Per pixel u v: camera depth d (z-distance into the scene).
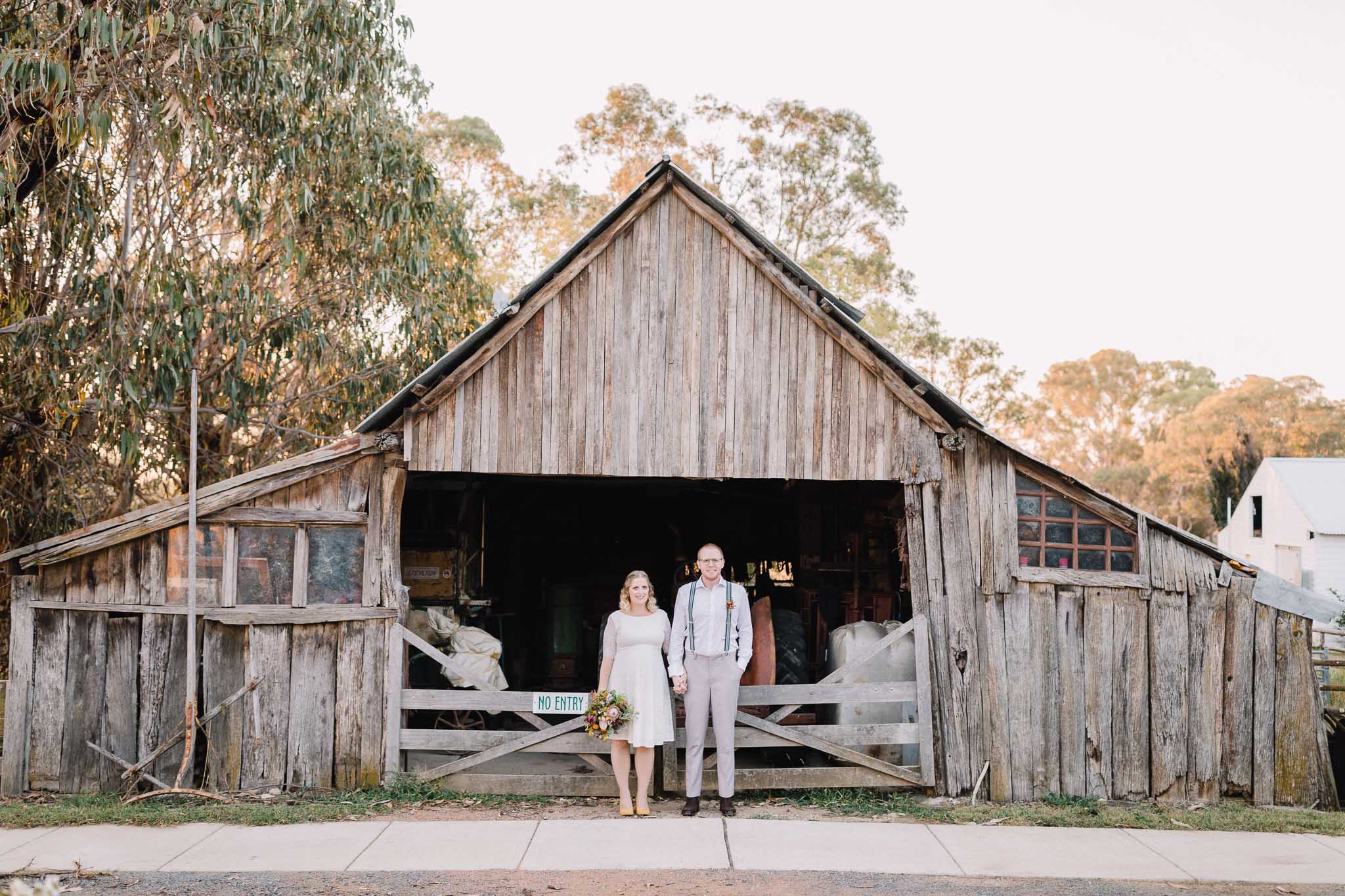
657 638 7.86
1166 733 8.49
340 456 8.38
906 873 6.45
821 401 8.63
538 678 13.16
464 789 8.29
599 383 8.54
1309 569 30.48
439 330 15.28
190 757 7.95
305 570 8.35
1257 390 53.31
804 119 32.59
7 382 10.99
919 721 8.45
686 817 7.71
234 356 12.80
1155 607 8.60
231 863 6.51
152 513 8.26
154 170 11.91
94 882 6.12
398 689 8.32
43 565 8.23
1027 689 8.52
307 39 11.59
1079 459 67.06
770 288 8.69
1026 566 8.62
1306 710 8.48
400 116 15.12
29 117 9.11
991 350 42.56
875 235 33.16
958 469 8.66
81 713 8.20
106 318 10.34
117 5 8.77
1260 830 7.66
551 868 6.45
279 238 13.52
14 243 10.92
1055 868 6.62
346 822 7.46
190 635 7.96
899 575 10.70
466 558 11.23
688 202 8.66
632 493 13.65
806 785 8.34
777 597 13.03
